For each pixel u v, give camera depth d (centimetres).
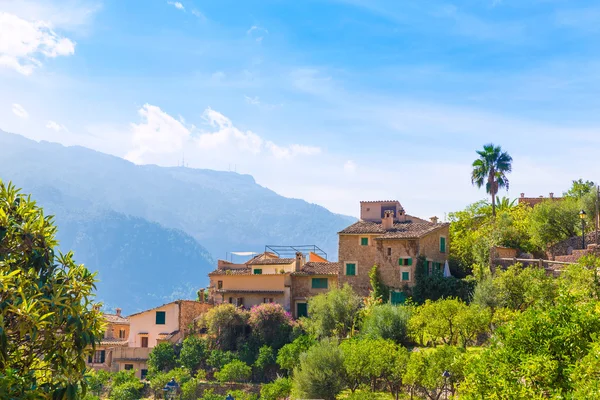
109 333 7969
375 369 4378
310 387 4619
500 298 4850
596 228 5806
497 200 8838
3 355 1848
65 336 2050
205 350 6581
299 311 7400
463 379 3775
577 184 8444
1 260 2027
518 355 2278
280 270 7594
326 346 4819
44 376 2130
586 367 2003
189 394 5884
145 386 6312
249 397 5503
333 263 7719
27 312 1873
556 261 5234
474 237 7212
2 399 1784
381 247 6831
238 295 7481
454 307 4681
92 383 6181
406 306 5722
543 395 2148
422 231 6844
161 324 7188
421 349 4822
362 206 8094
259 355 6203
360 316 6038
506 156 8106
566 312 2381
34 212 2198
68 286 2091
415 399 4309
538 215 6731
